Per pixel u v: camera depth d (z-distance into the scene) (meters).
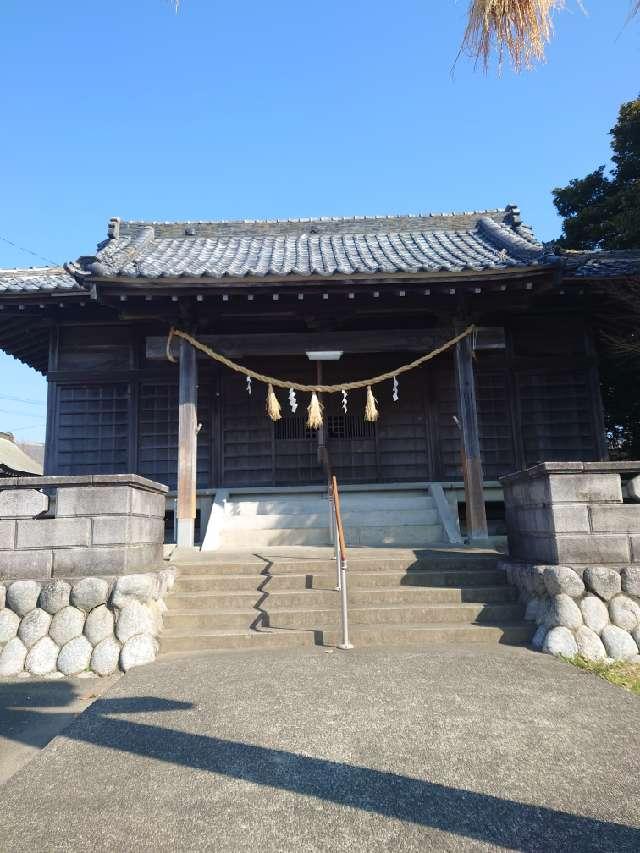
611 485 5.37
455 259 9.62
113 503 5.25
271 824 2.41
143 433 10.70
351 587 6.14
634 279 9.27
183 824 2.42
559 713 3.56
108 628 4.88
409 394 11.14
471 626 5.34
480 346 9.20
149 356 8.95
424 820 2.42
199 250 11.43
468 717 3.50
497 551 7.27
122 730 3.39
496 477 10.59
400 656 4.76
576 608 5.00
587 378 10.85
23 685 4.45
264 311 8.82
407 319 10.37
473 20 2.62
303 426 11.06
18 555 5.18
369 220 12.97
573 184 16.78
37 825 2.43
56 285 9.52
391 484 10.27
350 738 3.22
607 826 2.36
